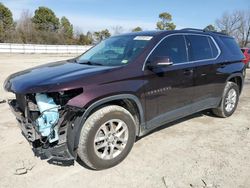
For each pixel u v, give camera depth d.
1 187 3.09
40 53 36.97
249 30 50.28
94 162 3.34
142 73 3.67
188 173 3.37
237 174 3.35
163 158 3.75
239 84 5.79
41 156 3.24
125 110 3.56
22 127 3.50
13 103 3.77
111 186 3.12
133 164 3.59
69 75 3.30
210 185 3.11
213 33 5.22
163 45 4.09
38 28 62.62
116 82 3.39
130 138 3.66
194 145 4.18
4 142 4.24
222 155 3.85
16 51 34.97
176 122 5.22
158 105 3.95
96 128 3.26
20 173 3.35
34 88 3.06
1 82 10.20
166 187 3.09
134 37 4.33
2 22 56.44
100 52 4.41
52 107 3.12
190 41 4.57
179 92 4.24
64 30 67.06
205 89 4.77
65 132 3.22
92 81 3.22
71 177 3.30
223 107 5.35
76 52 40.78
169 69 4.02
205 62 4.68
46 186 3.12
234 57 5.43
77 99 3.08
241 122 5.30
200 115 5.69
